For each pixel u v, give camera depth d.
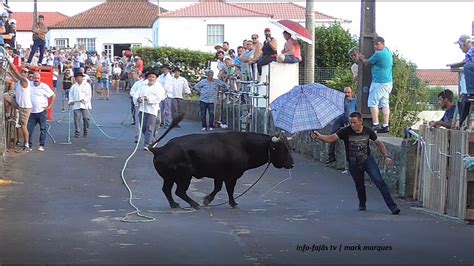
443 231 10.35
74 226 10.28
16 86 18.22
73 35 71.88
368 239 9.64
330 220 11.10
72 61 42.81
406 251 8.98
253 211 11.84
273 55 21.66
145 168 16.20
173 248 8.93
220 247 9.01
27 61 27.05
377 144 12.09
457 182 11.48
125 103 34.62
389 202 11.93
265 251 8.83
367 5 16.39
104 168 16.11
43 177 14.84
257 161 11.96
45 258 8.38
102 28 71.56
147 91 18.92
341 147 16.66
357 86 16.89
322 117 12.54
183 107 30.17
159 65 35.69
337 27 32.12
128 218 10.91
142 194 13.30
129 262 8.22
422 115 21.38
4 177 14.69
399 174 13.88
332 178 15.66
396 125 20.81
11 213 11.28
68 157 17.53
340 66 29.45
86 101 21.61
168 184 11.84
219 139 11.78
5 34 21.47
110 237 9.55
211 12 53.81
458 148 11.52
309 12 24.59
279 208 12.22
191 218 11.02
